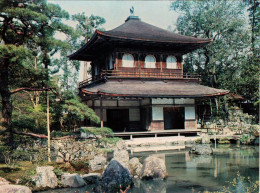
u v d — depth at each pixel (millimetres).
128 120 26969
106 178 11430
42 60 17688
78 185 11547
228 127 28375
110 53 27766
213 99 38156
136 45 26984
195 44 27562
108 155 18516
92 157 14852
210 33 37125
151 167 12938
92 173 12805
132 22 31906
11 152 14055
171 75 28281
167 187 11320
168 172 13945
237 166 15102
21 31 15898
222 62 38531
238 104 40188
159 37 26609
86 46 27453
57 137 16609
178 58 28797
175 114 28984
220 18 35594
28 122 18000
